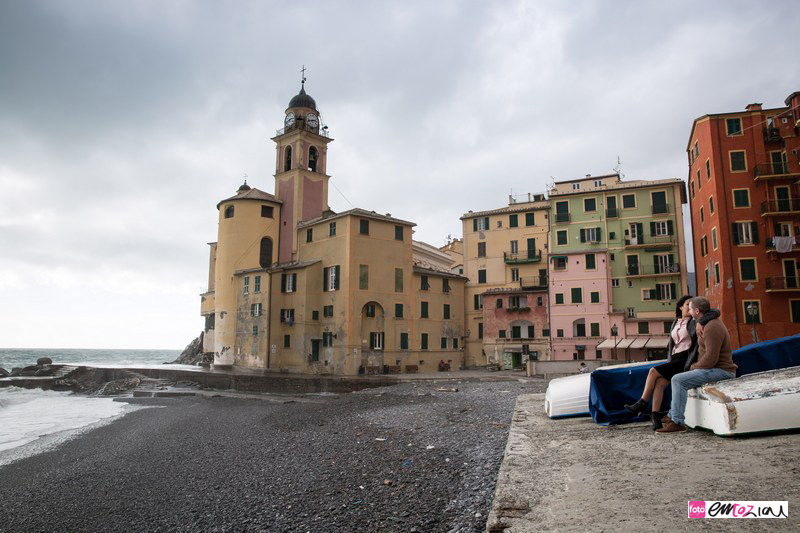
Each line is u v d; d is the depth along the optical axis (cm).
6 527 1259
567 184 6588
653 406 783
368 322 5331
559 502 474
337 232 5444
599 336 5531
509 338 5912
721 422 648
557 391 1069
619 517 415
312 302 5397
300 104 6525
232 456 1827
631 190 5909
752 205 4369
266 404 3694
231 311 5953
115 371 6072
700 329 748
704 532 367
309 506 1125
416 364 5647
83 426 2977
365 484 1224
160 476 1636
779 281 4141
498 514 460
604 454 645
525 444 783
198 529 1097
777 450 556
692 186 5397
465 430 1731
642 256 5747
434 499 1035
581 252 5722
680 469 529
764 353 839
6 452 2255
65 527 1230
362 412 2600
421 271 5906
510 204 6850
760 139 4447
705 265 4934
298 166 6262
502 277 6331
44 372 7269
